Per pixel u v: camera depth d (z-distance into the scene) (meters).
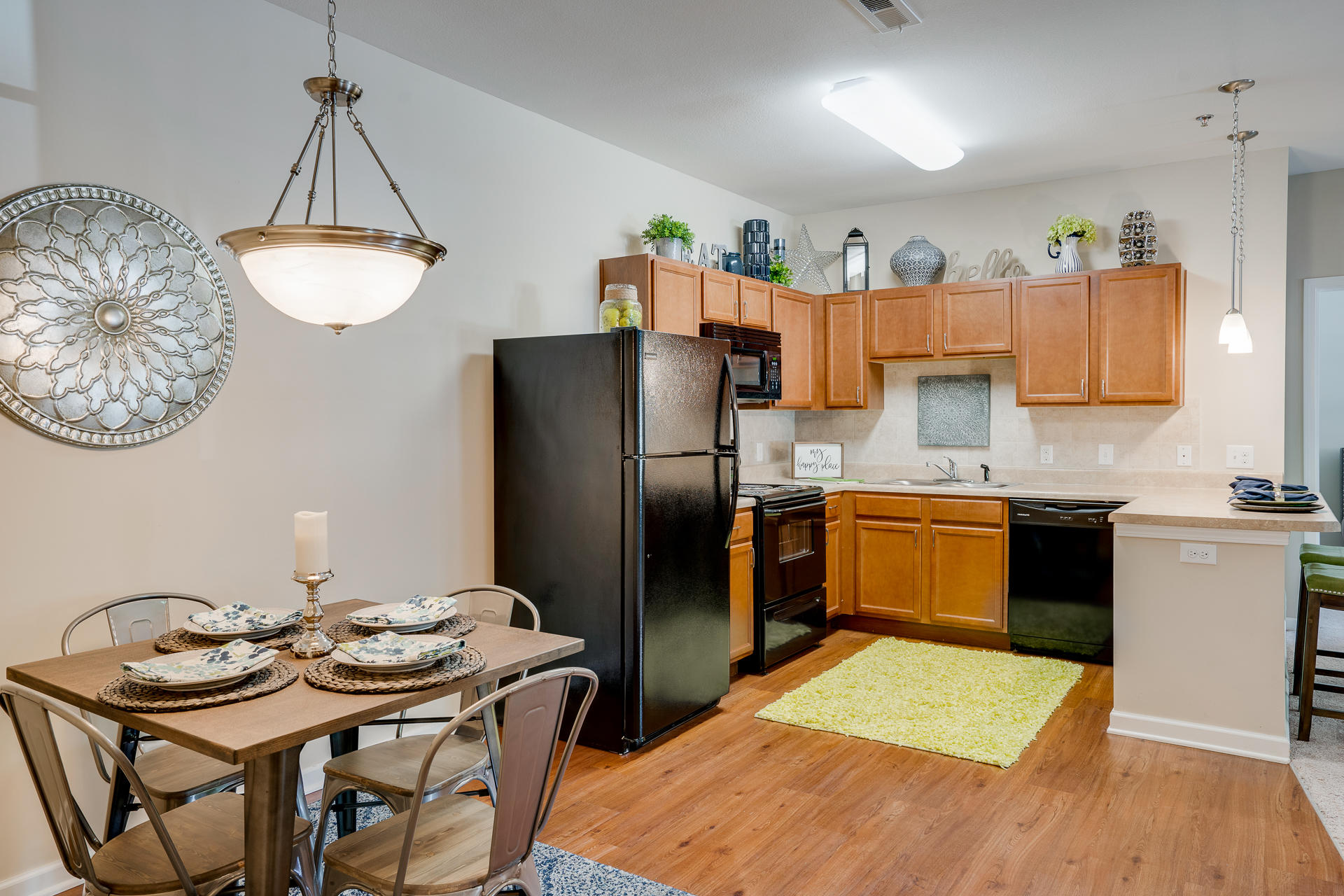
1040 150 4.31
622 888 2.26
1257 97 3.58
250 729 1.52
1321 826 2.56
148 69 2.44
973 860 2.40
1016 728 3.37
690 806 2.76
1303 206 4.73
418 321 3.22
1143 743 3.24
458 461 3.39
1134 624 3.28
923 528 4.77
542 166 3.77
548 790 2.87
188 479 2.55
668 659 3.32
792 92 3.50
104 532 2.38
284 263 1.73
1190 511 3.23
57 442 2.28
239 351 2.67
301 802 2.17
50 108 2.24
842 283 5.59
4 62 2.16
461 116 3.38
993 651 4.54
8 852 2.23
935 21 2.86
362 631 2.22
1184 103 3.65
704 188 4.89
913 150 3.98
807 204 5.47
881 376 5.47
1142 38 3.00
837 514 4.98
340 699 1.69
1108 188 4.73
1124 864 2.36
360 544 3.03
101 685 1.77
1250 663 3.08
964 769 3.03
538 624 2.39
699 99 3.57
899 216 5.41
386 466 3.11
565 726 3.35
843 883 2.29
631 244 4.30
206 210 2.58
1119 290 4.45
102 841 2.34
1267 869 2.33
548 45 3.04
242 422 2.68
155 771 2.06
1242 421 4.42
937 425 5.30
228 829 1.80
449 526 3.36
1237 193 4.39
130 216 2.39
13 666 2.12
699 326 4.22
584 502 3.26
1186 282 4.53
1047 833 2.55
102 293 2.34
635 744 3.19
